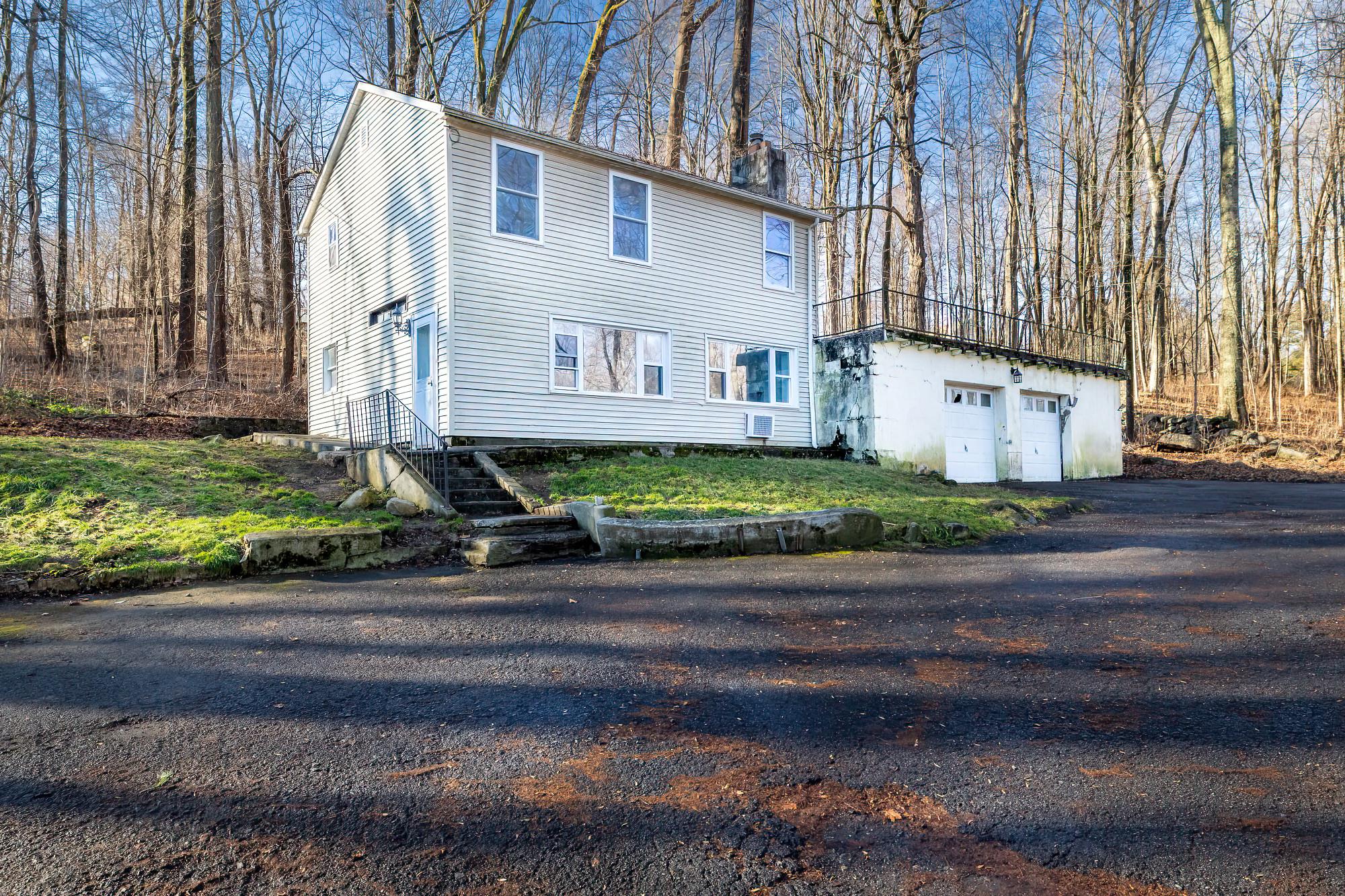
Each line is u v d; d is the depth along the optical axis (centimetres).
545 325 1323
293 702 375
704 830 252
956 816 263
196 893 213
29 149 1961
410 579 699
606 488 1067
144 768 298
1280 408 2945
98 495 868
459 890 216
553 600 608
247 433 1648
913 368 1683
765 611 571
